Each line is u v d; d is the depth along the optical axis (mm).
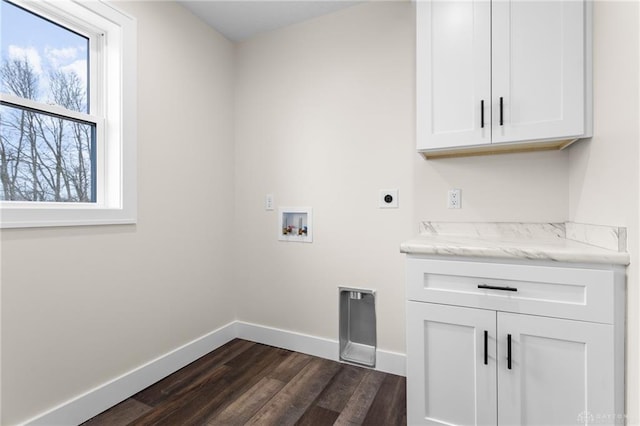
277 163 2318
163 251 1904
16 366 1275
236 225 2475
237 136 2473
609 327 1063
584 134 1289
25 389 1298
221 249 2357
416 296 1345
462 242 1444
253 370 1963
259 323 2404
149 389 1748
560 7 1313
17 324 1279
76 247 1474
